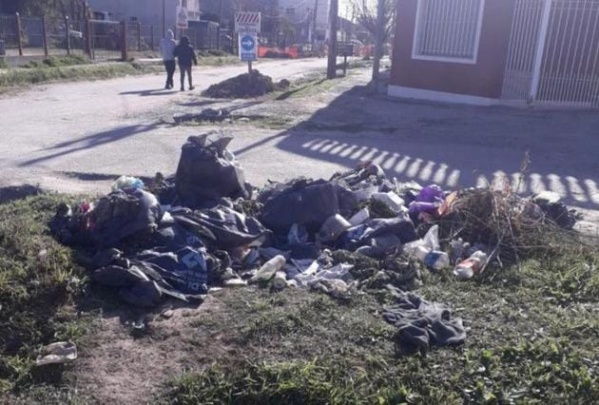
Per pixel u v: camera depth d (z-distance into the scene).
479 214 5.55
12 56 22.73
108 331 3.71
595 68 14.09
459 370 3.42
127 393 3.19
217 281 4.41
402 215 5.55
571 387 3.29
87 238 4.64
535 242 5.31
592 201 7.23
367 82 21.42
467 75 15.02
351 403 3.13
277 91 18.22
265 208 5.43
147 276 4.14
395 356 3.53
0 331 3.56
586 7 13.72
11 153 8.79
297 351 3.55
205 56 37.28
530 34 14.16
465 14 14.84
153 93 17.77
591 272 4.80
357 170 6.76
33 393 3.18
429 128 11.85
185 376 3.28
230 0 65.12
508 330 3.88
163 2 44.97
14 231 4.51
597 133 11.46
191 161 5.64
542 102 14.40
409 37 15.78
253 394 3.16
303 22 76.06
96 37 32.16
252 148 9.62
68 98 16.00
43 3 39.31
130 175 7.62
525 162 7.12
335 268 4.64
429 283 4.61
